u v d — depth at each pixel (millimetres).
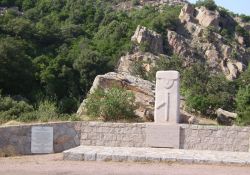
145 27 90250
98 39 84000
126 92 23125
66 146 16641
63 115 21953
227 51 100250
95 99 22703
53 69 55719
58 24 86062
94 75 59500
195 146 16812
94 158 13445
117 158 13297
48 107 23062
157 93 18031
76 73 59812
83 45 73500
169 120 17812
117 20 97062
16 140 15883
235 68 95312
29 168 12094
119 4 118750
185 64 82812
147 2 124500
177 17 107938
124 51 80438
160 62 73250
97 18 92438
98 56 62719
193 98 39000
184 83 64375
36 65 55219
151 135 16969
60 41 72000
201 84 63250
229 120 35812
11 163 13391
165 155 13648
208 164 12773
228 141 16625
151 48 87312
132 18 103188
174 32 97375
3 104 26719
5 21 67938
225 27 112750
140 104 24984
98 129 17031
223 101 56219
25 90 49719
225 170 11758
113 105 21625
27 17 82062
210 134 16781
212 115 38406
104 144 16984
